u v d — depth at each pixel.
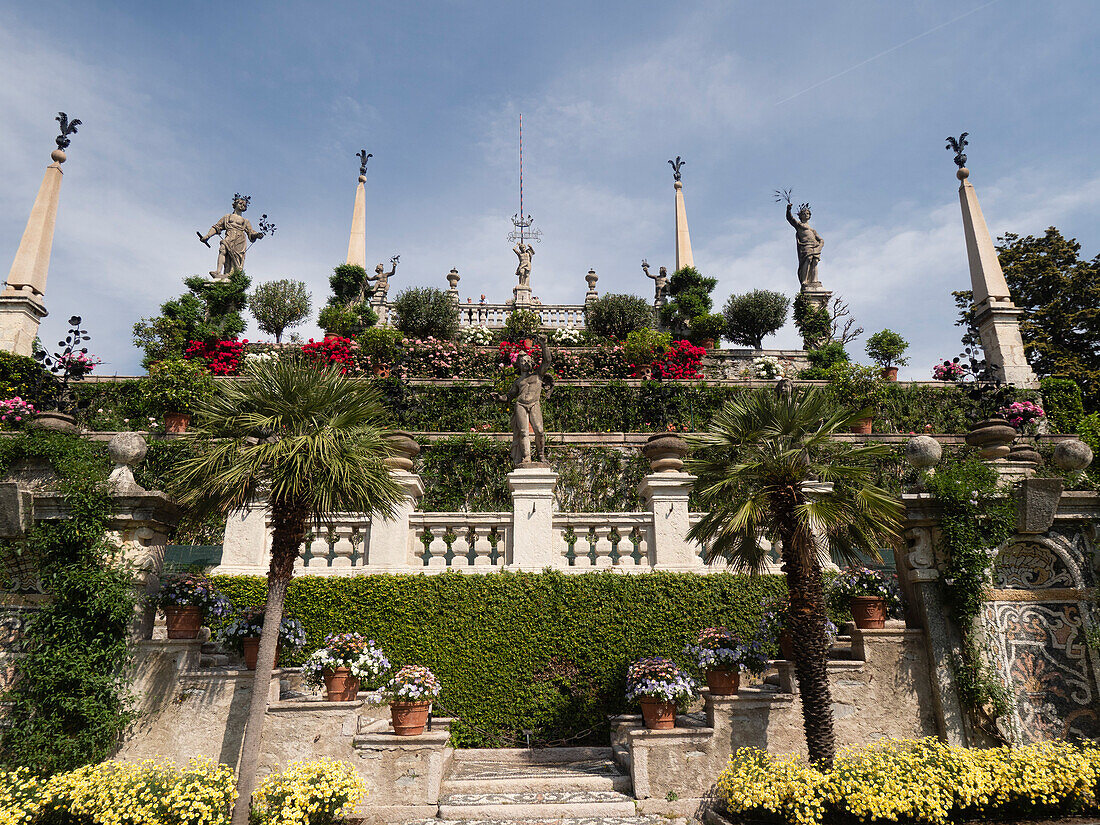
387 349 19.16
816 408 7.64
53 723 6.93
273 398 7.33
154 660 7.66
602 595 9.61
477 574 9.70
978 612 7.85
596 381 17.72
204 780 6.84
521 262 31.39
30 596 7.73
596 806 7.25
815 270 28.39
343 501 7.37
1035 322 27.27
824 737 6.98
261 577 9.84
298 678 9.05
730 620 9.59
